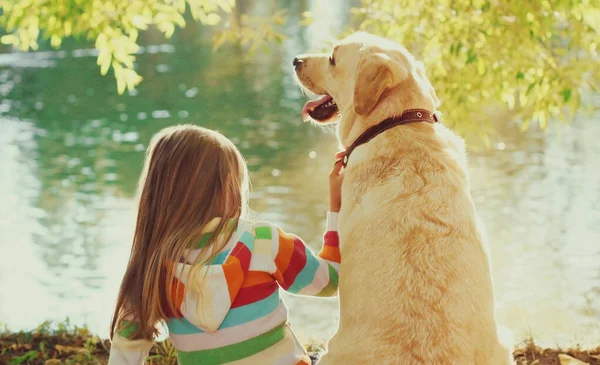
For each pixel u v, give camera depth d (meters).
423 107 3.05
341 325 2.71
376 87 2.95
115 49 5.69
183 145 2.66
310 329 6.75
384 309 2.54
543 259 8.73
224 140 2.74
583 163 13.62
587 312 6.82
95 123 20.56
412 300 2.52
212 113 21.45
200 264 2.45
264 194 12.37
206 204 2.59
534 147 15.16
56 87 27.95
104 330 6.02
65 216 11.46
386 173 2.83
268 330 2.53
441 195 2.74
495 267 8.51
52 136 18.83
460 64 6.29
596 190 11.75
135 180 13.85
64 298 7.93
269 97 23.80
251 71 29.56
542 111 6.22
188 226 2.53
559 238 9.52
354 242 2.74
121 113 22.05
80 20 5.72
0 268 9.05
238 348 2.48
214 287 2.44
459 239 2.64
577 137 15.94
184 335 2.54
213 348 2.49
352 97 3.22
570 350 4.41
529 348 4.43
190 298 2.47
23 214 11.62
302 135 17.97
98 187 13.35
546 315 6.77
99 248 9.83
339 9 44.12
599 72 6.13
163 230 2.56
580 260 8.63
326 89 3.42
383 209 2.72
